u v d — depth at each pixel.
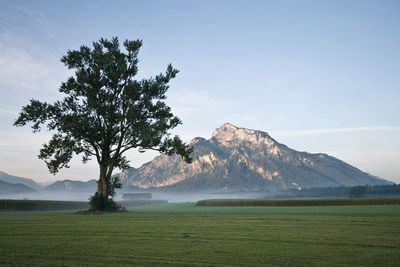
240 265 9.65
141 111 42.00
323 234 15.47
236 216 27.55
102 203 38.62
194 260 10.28
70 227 19.34
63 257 10.70
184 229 18.16
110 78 39.09
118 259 10.42
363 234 15.35
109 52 40.53
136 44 40.94
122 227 19.34
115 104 40.47
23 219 25.52
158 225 20.47
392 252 11.30
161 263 9.91
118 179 41.56
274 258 10.51
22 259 10.42
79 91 39.31
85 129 38.28
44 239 14.57
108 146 40.47
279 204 54.31
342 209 35.00
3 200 45.81
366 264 9.70
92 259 10.42
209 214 31.19
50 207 48.72
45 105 37.81
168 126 41.31
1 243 13.44
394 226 18.22
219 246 12.64
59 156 37.47
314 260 10.20
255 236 15.13
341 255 10.88
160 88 42.31
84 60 39.47
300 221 21.88
